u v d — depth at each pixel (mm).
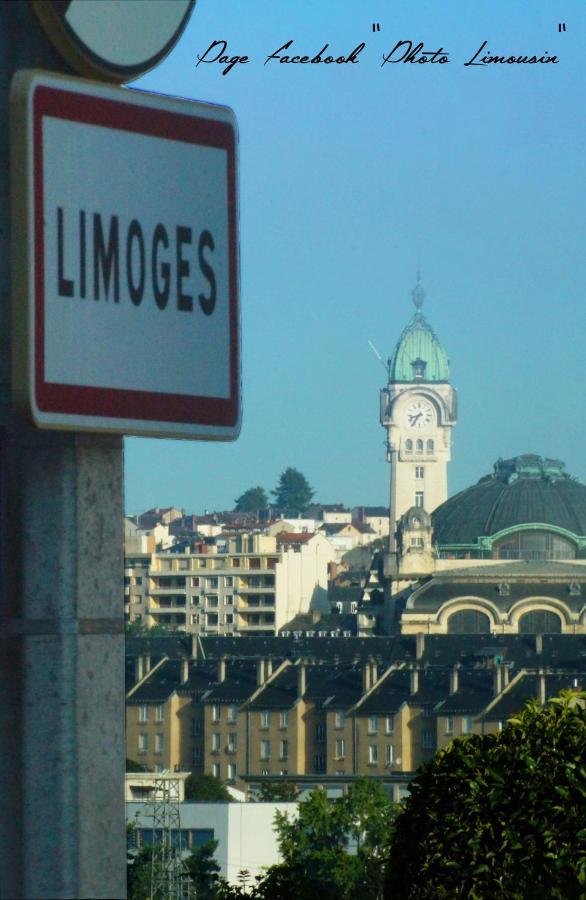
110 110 23875
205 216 24812
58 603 24078
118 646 24562
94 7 24016
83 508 24266
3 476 24375
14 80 23047
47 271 22969
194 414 24453
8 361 24172
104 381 23453
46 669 24062
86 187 23469
